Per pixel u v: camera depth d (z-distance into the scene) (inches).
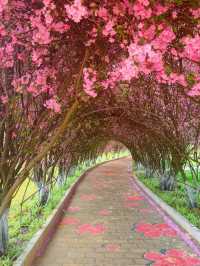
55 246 268.5
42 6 140.3
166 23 125.7
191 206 378.6
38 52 156.1
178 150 360.8
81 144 527.2
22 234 271.7
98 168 1149.7
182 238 290.7
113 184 698.8
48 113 187.5
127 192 579.2
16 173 193.8
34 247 239.6
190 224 305.3
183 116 358.6
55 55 165.8
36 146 189.8
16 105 182.9
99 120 346.6
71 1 120.3
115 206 443.5
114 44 153.8
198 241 267.9
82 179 792.3
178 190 511.8
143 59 116.0
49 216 335.0
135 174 837.2
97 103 233.5
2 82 174.2
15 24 148.2
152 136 454.3
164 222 351.9
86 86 150.6
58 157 370.6
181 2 120.7
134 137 714.2
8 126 184.4
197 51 129.0
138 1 120.3
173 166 421.1
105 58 157.8
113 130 585.6
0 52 153.6
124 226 334.0
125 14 128.0
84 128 383.2
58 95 175.2
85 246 268.4
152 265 226.1
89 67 157.5
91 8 124.3
